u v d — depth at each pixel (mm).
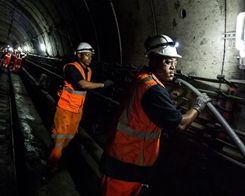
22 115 6742
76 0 6309
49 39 11742
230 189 2520
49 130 5844
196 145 2791
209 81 2857
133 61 4797
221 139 2584
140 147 1942
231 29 2684
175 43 1875
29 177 3539
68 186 3445
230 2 2631
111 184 2072
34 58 18938
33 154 4367
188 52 3395
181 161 3131
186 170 3016
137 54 4633
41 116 7168
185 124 1800
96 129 5332
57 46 10570
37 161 4113
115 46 5340
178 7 3391
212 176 2723
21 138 5070
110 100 4812
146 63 4383
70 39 8477
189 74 3410
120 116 1994
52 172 3533
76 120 3619
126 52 4992
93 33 6328
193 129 2930
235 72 2691
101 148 4535
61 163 4105
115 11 4887
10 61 18562
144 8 4059
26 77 16016
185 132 3025
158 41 1854
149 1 3865
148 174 2053
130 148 1946
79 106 3572
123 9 4617
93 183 3561
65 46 9359
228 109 2613
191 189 2955
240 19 2369
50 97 8234
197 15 3133
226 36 2748
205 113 2838
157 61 1881
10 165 4016
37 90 10078
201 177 2855
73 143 4930
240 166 2244
